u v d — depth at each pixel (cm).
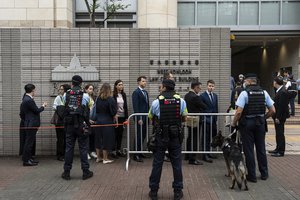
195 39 870
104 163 789
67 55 881
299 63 1786
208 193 586
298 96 1669
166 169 737
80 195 577
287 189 605
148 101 826
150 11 1468
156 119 565
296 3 1664
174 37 873
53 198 562
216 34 869
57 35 879
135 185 630
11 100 885
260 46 2302
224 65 870
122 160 824
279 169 739
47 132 884
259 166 666
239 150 621
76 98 670
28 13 1427
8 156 883
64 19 1427
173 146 557
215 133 805
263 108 650
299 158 843
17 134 888
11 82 884
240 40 1914
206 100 804
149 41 876
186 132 819
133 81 880
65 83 878
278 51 2103
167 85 568
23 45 881
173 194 587
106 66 880
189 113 764
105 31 879
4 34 880
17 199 559
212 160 813
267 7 1666
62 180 663
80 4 1519
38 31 880
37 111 781
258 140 662
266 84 2347
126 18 1503
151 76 877
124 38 877
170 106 555
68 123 665
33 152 807
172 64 873
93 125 772
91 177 680
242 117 652
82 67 880
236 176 602
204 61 870
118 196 573
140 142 802
